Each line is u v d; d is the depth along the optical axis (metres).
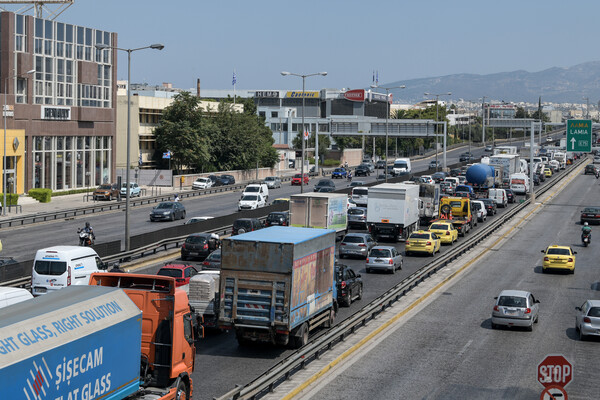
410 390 29.97
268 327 33.44
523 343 38.41
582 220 92.75
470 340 38.78
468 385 30.83
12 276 45.38
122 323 20.92
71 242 68.38
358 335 38.88
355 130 166.25
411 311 45.94
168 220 86.69
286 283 33.38
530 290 53.69
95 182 121.56
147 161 141.75
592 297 51.69
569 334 40.84
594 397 29.72
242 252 33.78
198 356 33.91
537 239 80.94
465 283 56.09
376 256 57.53
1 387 16.17
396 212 73.06
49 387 17.69
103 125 121.81
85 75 116.75
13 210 92.56
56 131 111.06
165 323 24.39
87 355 19.23
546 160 178.50
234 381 29.88
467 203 83.56
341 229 70.56
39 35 107.81
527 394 29.73
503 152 157.12
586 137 94.50
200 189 129.38
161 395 23.34
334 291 40.69
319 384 30.61
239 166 158.75
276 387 29.53
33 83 106.62
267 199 105.88
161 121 143.75
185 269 46.00
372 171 182.00
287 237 35.34
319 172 170.50
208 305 37.19
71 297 20.62
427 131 160.38
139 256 61.47
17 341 17.08
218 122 157.25
